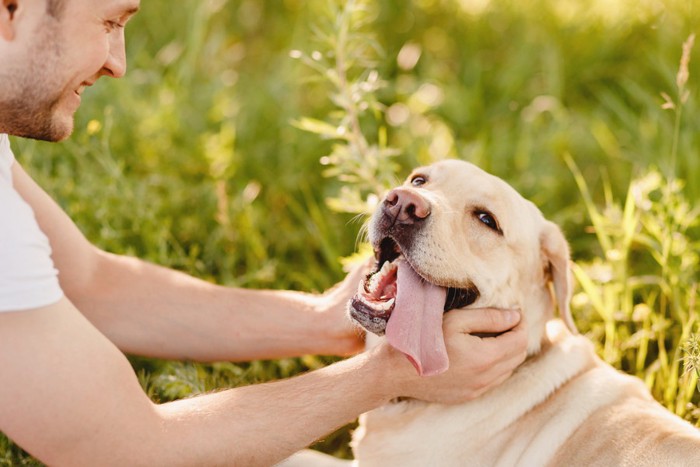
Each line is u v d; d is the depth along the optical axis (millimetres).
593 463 1086
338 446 1324
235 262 1548
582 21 2160
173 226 1573
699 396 1262
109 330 1207
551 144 1784
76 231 1185
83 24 968
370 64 1513
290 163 1770
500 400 1143
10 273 936
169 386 1234
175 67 1975
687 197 1562
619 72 2035
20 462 1185
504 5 2271
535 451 1112
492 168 1733
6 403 943
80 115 1666
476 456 1129
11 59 958
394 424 1166
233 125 1791
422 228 1110
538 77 2072
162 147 1704
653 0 2133
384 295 1141
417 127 1801
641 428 1099
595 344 1361
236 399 1038
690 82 1854
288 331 1230
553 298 1212
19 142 1541
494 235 1155
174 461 997
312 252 1607
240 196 1628
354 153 1410
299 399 1042
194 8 2084
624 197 1696
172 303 1220
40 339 946
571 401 1141
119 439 977
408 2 2266
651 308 1394
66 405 952
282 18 2330
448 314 1104
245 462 1021
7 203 952
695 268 1441
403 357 1071
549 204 1691
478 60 2100
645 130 1755
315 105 1896
